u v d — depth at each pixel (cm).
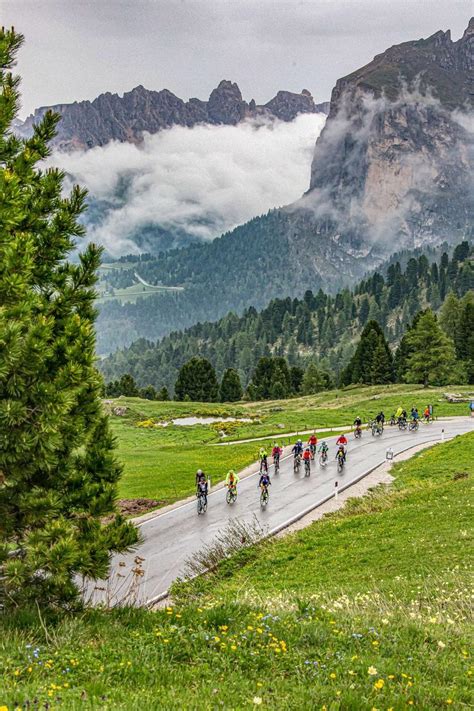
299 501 3822
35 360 1188
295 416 9531
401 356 14625
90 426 1405
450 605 1386
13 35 1405
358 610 1375
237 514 3522
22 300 1247
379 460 5222
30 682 835
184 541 2988
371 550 2436
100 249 1523
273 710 761
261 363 16375
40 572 1292
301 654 986
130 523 1395
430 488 3488
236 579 2414
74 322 1359
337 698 803
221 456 6144
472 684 892
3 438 1186
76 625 1105
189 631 1077
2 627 1088
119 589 2284
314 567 2394
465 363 13325
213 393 14888
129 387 15575
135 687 842
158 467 5441
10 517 1273
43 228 1497
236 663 945
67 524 1270
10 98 1416
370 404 10081
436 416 8606
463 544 2211
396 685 859
